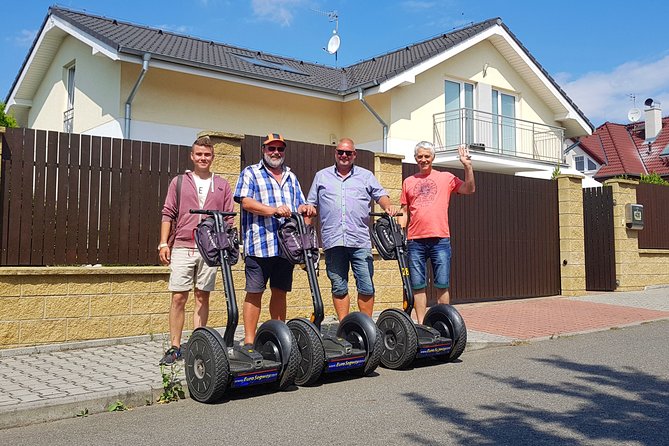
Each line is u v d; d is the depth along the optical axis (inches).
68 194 264.4
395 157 366.0
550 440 149.0
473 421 164.4
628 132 1256.2
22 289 247.9
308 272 206.4
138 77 490.6
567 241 465.4
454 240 411.8
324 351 201.9
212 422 166.2
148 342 269.3
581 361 243.6
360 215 236.5
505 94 725.3
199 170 232.2
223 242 191.8
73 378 202.2
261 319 311.7
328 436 152.7
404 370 229.1
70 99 597.9
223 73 506.3
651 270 520.1
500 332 305.7
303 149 331.9
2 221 249.4
